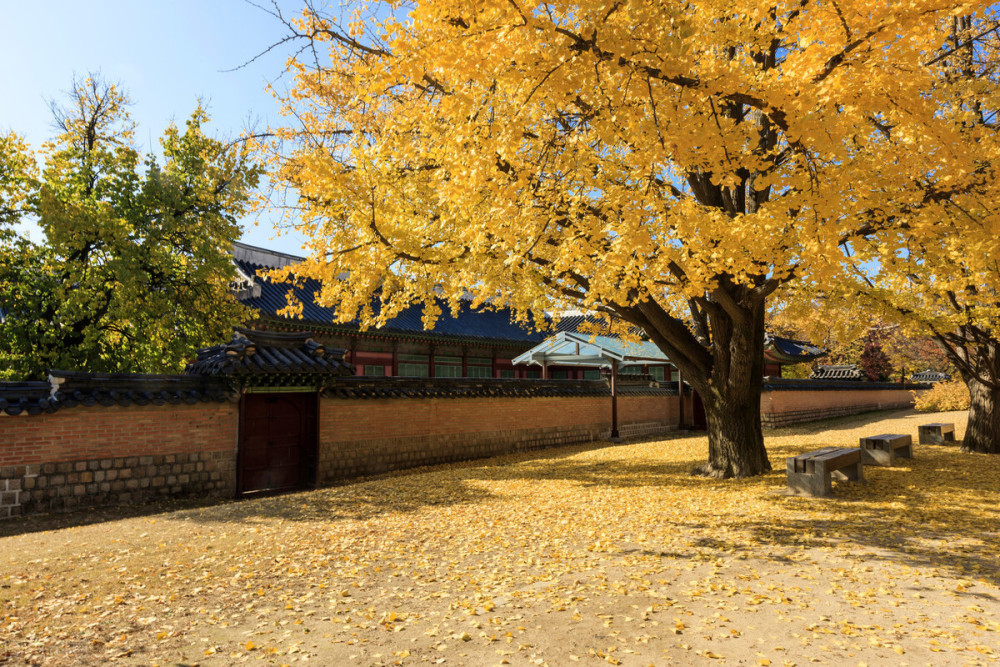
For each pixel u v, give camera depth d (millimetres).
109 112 13922
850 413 28984
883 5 4320
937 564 5172
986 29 9617
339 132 9398
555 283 8508
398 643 3707
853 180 5648
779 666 3363
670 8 4215
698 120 4898
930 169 6293
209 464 10391
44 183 12234
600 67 4707
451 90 5527
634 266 5605
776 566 5172
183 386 10195
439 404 14859
